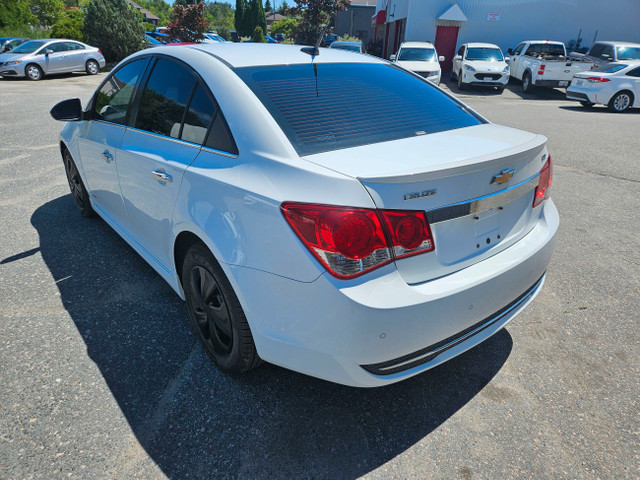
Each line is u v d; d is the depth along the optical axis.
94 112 3.58
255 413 2.16
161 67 2.80
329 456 1.95
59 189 5.31
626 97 12.34
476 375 2.44
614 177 6.13
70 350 2.56
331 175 1.74
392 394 2.30
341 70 2.66
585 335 2.77
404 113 2.41
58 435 2.01
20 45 17.14
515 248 2.19
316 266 1.70
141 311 2.95
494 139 2.23
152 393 2.27
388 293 1.70
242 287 1.95
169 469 1.87
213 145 2.22
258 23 71.25
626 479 1.84
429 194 1.76
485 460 1.93
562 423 2.12
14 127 8.66
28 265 3.52
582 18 21.06
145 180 2.67
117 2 21.38
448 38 21.45
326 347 1.78
